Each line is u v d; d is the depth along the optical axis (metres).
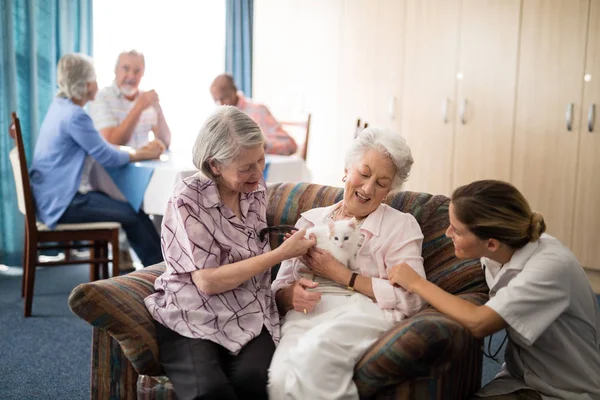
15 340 3.05
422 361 1.55
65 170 3.44
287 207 2.18
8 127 4.16
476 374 1.90
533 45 4.28
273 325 1.87
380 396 1.63
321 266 1.92
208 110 5.12
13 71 4.14
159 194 3.43
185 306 1.79
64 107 3.48
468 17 4.45
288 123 4.21
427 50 4.61
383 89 4.80
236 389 1.69
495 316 1.61
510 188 1.65
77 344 3.02
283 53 5.15
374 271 1.94
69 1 4.32
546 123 4.30
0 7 4.04
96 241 3.66
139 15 4.80
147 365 1.75
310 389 1.60
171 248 1.82
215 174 1.84
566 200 4.30
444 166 4.66
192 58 5.05
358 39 4.85
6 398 2.46
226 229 1.86
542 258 1.64
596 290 3.99
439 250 1.98
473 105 4.51
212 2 5.07
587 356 1.69
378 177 1.91
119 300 1.75
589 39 4.12
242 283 1.86
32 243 3.36
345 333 1.68
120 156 3.51
